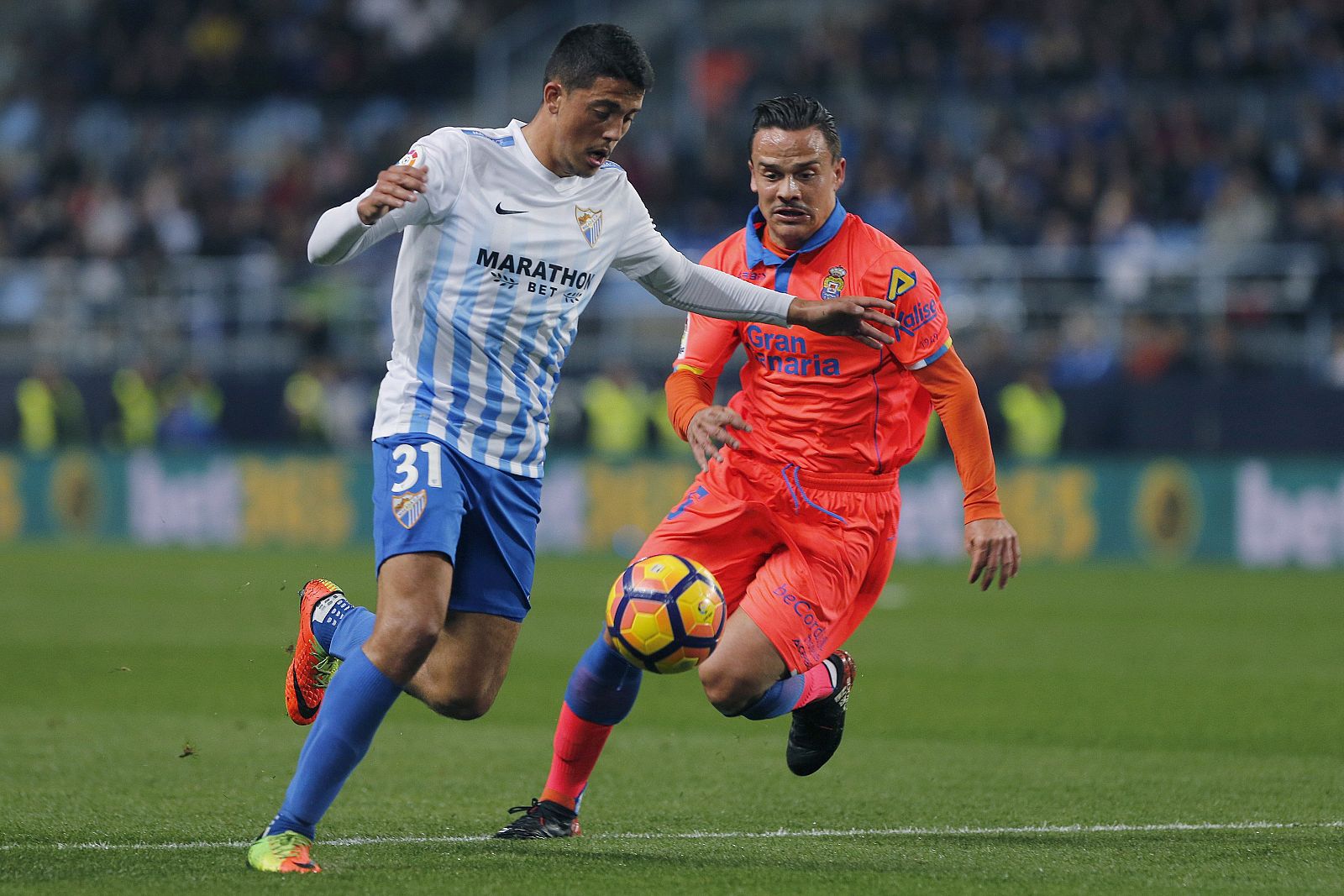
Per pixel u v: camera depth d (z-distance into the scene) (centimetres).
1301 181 7769
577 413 7225
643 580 1738
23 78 10469
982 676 3538
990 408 6706
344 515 7262
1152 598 5241
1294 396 6450
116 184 9438
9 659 3728
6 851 1731
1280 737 2742
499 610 1742
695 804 2138
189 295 8050
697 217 8269
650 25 9988
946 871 1659
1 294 8538
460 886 1524
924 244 7731
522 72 9950
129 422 7606
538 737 2756
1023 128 8694
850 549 1936
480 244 1684
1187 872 1670
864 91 8975
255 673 3544
